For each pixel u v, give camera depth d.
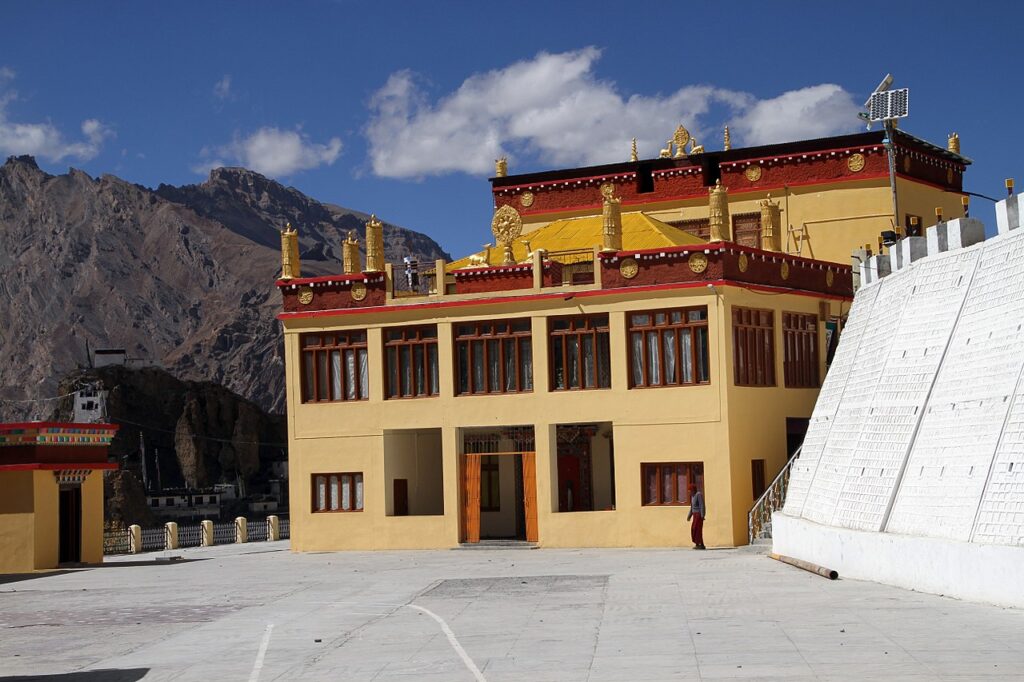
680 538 35.72
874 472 24.05
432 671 15.47
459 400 39.12
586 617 20.02
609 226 37.50
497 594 24.45
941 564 19.48
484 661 16.00
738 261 36.59
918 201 44.78
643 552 34.47
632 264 37.03
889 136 35.28
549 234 45.50
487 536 42.16
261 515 170.62
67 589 30.91
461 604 23.00
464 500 39.25
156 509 163.00
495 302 38.72
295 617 22.19
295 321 41.56
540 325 38.12
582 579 26.69
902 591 20.56
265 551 45.84
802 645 15.63
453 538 38.97
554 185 48.62
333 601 24.66
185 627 21.55
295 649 18.14
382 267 41.06
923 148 45.38
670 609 20.39
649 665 14.90
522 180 49.19
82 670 17.16
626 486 36.66
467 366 39.31
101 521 42.03
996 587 17.77
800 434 39.22
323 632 19.92
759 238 44.62
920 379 23.23
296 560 37.78
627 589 24.08
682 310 36.38
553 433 38.09
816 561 25.62
